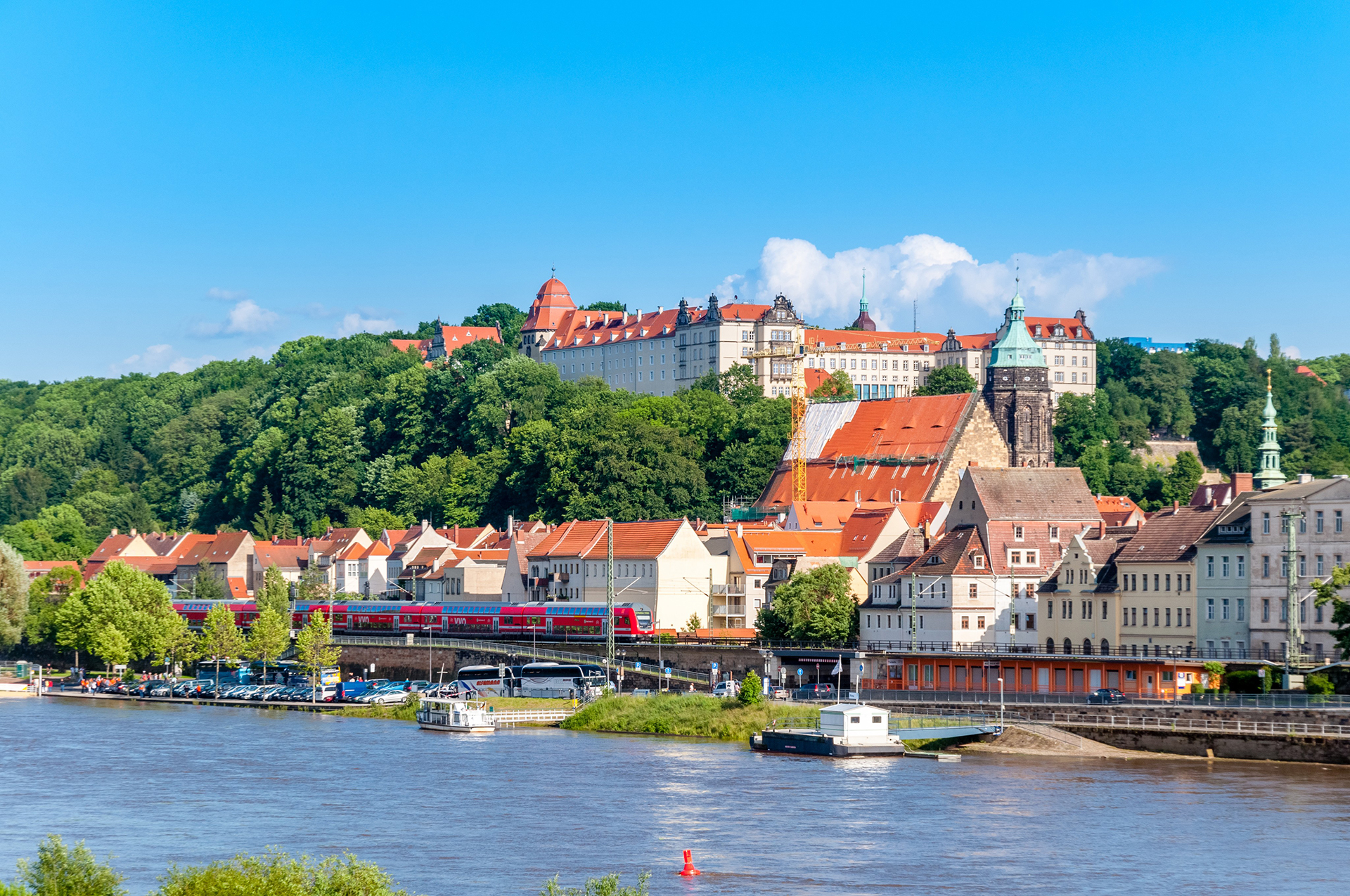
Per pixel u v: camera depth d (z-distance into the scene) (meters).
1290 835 133.00
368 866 93.50
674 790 157.38
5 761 183.38
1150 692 188.25
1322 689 174.25
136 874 123.19
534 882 120.12
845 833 135.75
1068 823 138.88
